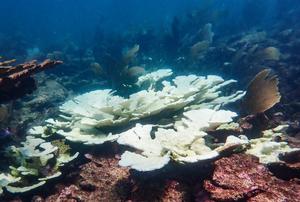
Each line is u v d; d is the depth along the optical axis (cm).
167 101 181
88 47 780
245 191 118
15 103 314
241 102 210
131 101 180
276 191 119
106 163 161
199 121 154
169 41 465
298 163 141
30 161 171
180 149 136
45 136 192
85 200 142
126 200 137
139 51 518
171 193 130
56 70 492
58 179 168
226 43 534
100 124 170
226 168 130
